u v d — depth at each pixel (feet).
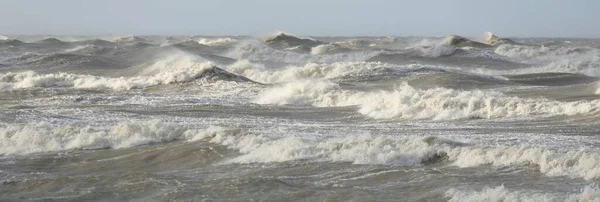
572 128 208.44
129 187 138.72
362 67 423.23
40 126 211.00
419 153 158.51
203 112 264.52
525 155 151.02
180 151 175.63
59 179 145.89
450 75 387.14
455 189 129.29
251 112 266.77
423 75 393.09
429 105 255.50
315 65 436.76
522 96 293.02
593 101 237.25
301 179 144.25
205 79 366.43
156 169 161.58
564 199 119.65
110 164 167.84
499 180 137.59
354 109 272.10
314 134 199.72
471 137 193.26
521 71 506.89
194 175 151.43
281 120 245.24
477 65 593.42
